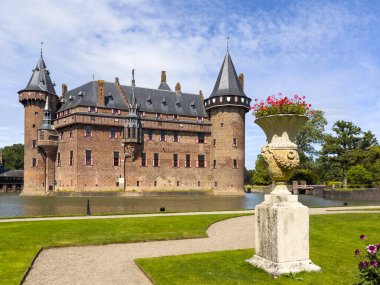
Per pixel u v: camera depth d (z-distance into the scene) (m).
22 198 57.00
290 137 11.16
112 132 64.88
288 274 9.82
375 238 16.98
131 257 12.71
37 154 67.69
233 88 70.06
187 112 72.38
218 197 61.31
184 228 18.83
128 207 39.28
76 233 17.09
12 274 10.36
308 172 76.94
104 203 45.72
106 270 11.08
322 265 11.23
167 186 68.31
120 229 18.31
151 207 39.31
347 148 71.81
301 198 62.75
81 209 36.88
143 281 9.95
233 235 17.30
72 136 63.25
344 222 21.64
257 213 10.98
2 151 129.12
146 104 69.50
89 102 63.59
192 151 70.94
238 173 69.62
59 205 42.34
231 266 10.86
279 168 10.73
